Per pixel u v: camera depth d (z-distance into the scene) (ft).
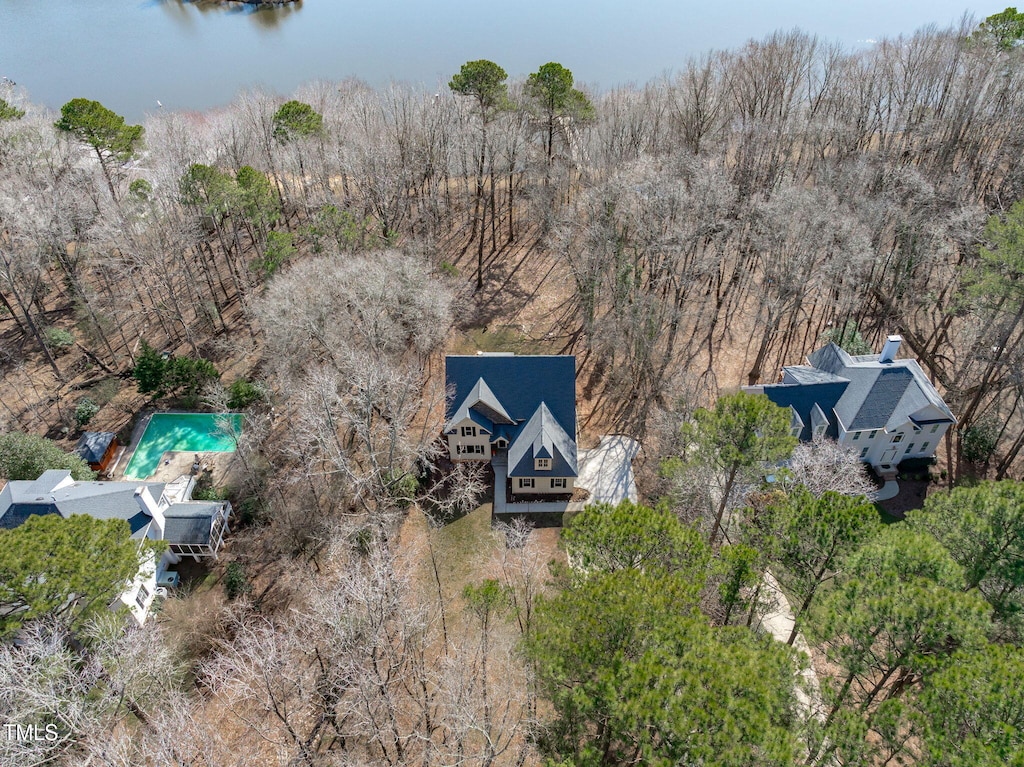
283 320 131.54
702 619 70.03
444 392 143.13
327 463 137.08
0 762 70.28
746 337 172.04
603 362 167.94
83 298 168.76
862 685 85.40
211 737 85.25
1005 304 140.36
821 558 84.17
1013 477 134.92
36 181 179.52
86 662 88.63
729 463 94.32
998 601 82.53
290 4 470.39
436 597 113.39
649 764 55.83
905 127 217.15
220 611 108.99
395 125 207.31
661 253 160.76
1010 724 59.16
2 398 155.74
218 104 311.68
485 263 204.85
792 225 149.69
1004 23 209.36
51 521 88.89
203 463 140.77
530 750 74.38
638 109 216.54
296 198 211.82
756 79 224.53
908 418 130.82
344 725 90.53
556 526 127.03
